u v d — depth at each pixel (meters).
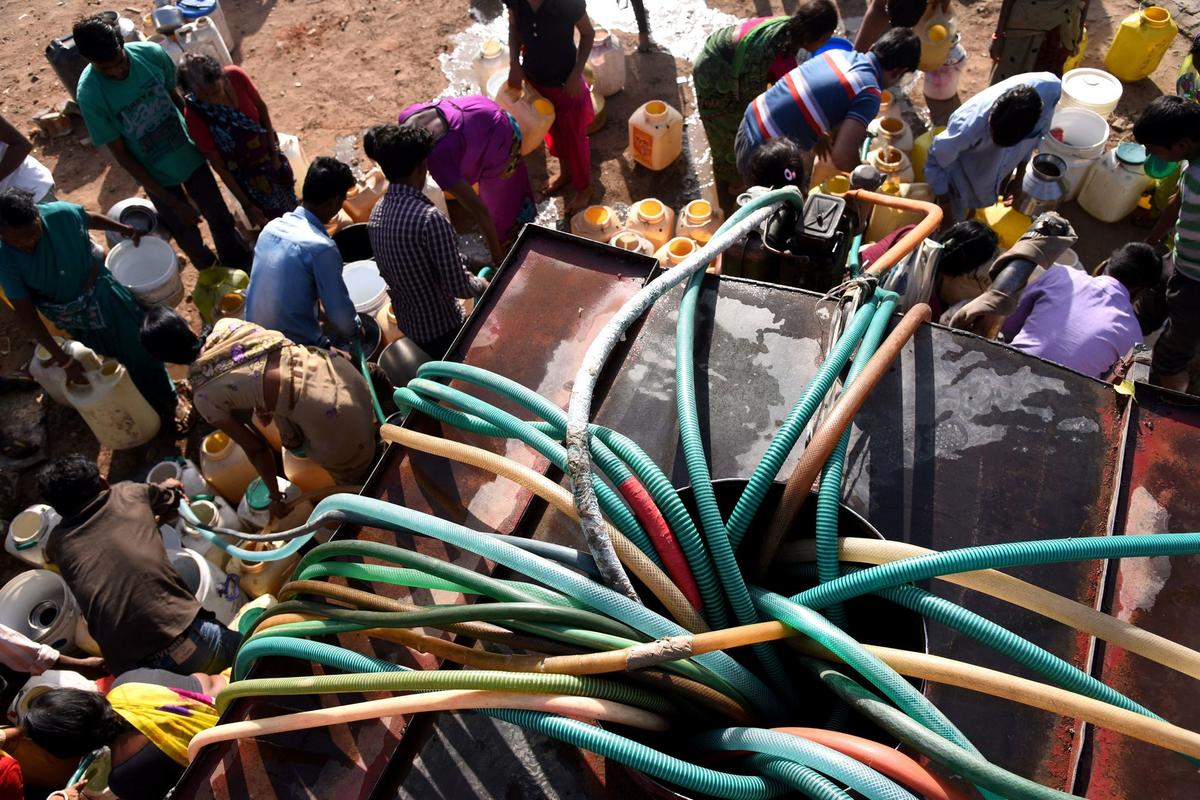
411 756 1.91
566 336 2.62
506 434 2.08
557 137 5.60
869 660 1.49
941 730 1.42
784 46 4.61
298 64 6.87
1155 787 1.75
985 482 2.17
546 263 2.82
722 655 1.66
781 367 2.42
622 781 1.82
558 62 5.07
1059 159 4.80
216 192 5.18
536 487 1.90
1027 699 1.42
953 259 3.47
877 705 1.46
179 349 3.40
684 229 5.08
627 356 2.51
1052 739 1.83
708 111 5.00
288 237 3.60
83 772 2.88
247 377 3.28
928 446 2.23
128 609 3.23
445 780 1.88
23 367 5.32
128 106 4.54
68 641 3.82
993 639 1.52
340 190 3.73
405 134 3.53
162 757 2.96
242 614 3.46
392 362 4.04
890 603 1.76
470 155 4.49
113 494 3.41
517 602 1.74
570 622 1.67
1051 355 3.30
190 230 5.31
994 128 4.02
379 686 1.66
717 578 1.75
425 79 6.69
